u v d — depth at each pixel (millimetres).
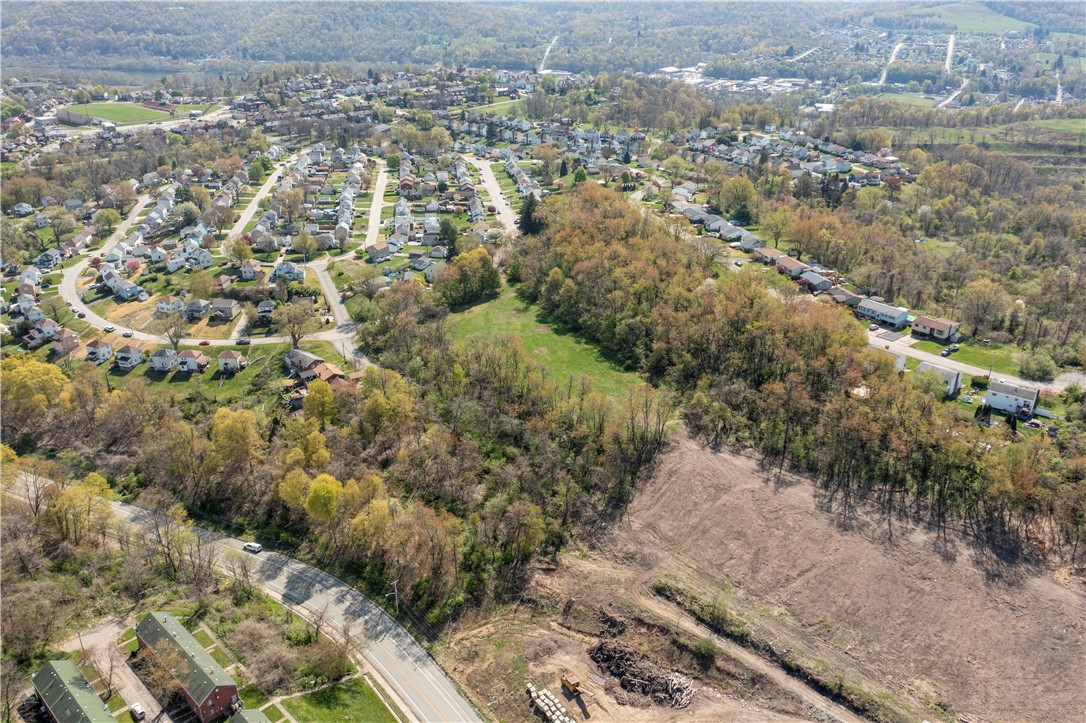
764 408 150125
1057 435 142000
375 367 167875
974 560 116312
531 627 113500
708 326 169750
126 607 112812
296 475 130750
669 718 97812
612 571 120688
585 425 145750
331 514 126188
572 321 198250
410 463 141750
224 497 139875
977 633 105375
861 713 96938
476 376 163125
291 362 183375
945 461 130125
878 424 136750
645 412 147750
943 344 184125
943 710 96562
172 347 196250
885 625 107812
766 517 127062
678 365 167000
